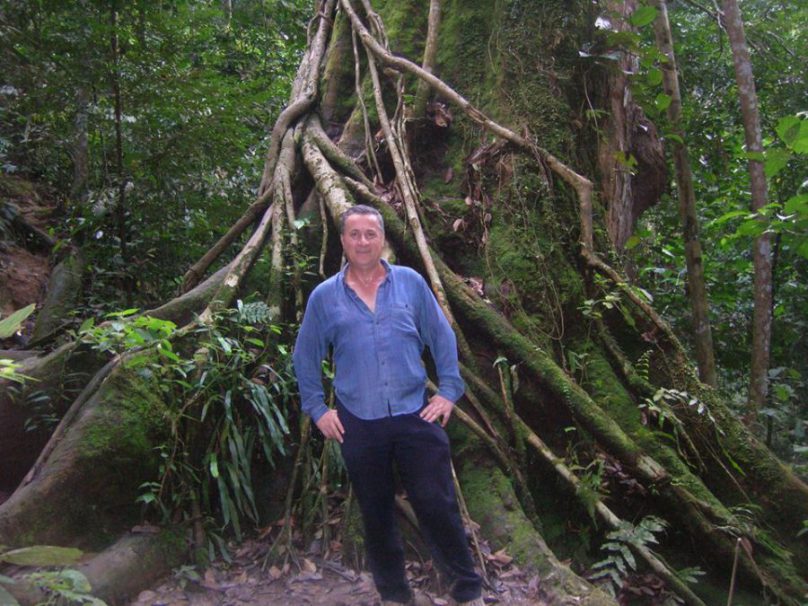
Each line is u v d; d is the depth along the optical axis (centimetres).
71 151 780
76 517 354
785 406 574
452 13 545
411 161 506
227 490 389
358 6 586
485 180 484
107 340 384
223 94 662
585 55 507
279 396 420
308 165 509
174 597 338
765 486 424
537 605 332
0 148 764
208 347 401
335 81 572
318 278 471
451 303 438
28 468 423
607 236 498
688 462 429
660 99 578
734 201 760
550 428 425
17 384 419
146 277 656
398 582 320
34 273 714
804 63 746
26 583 300
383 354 300
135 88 626
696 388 451
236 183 712
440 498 300
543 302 450
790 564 395
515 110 497
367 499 305
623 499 411
